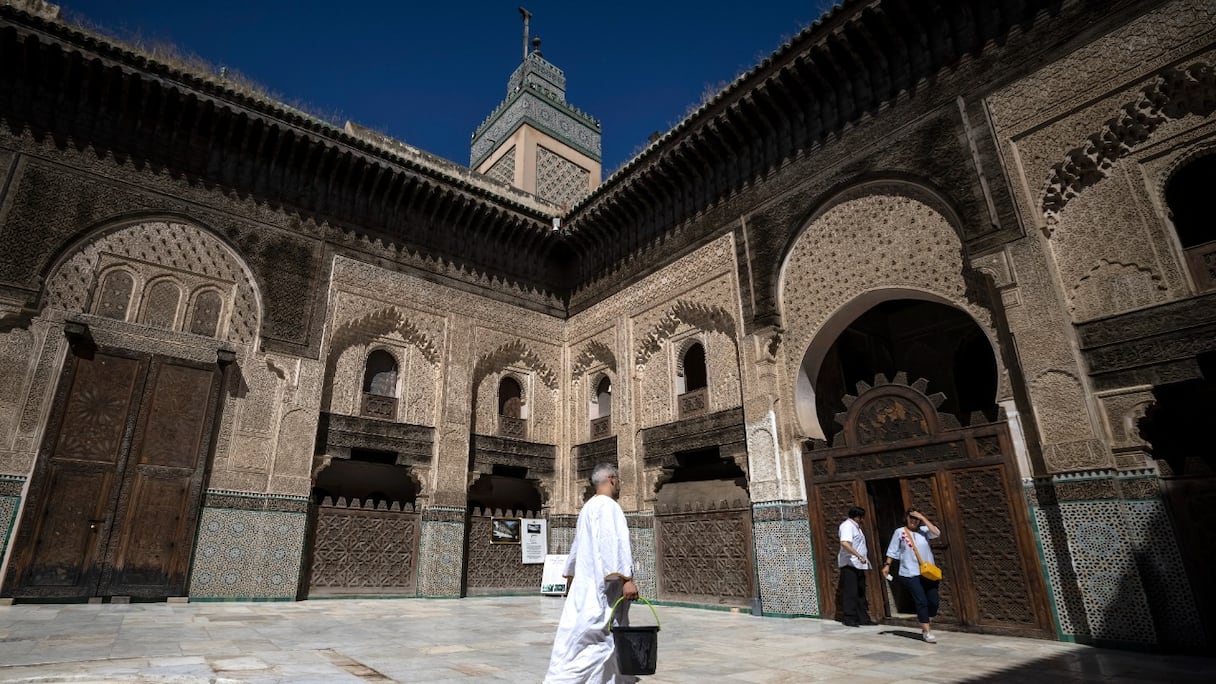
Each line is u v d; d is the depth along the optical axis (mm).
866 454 6500
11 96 7125
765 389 7469
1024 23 5926
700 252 8836
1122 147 5238
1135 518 4645
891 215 6699
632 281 9969
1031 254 5457
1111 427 4875
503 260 10898
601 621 2354
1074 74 5520
